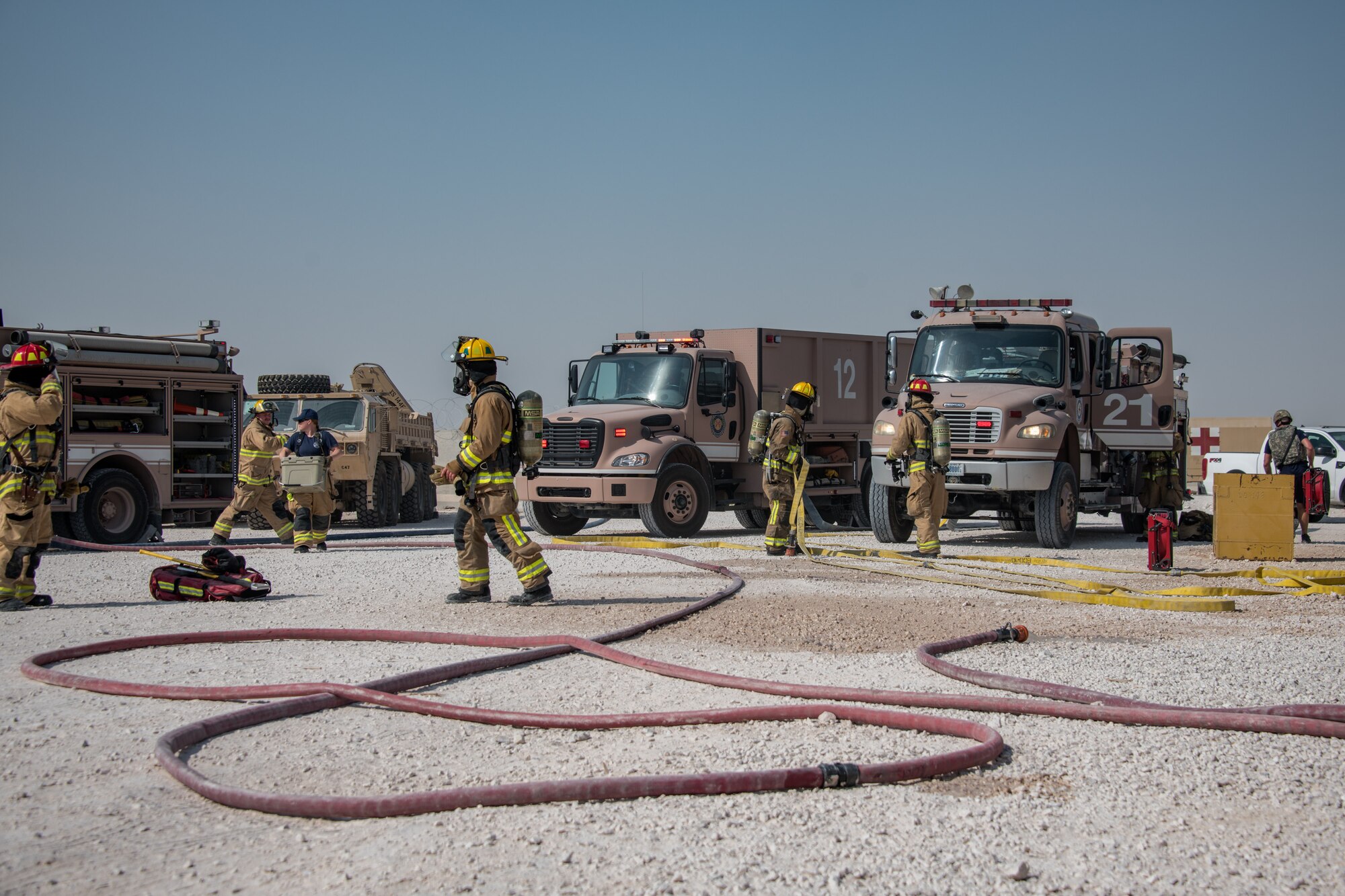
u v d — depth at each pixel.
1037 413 13.97
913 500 12.59
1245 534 13.11
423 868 3.59
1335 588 10.21
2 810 4.14
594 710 5.61
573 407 16.80
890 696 5.58
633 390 17.00
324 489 13.91
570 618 8.23
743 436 17.47
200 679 6.30
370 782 4.48
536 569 8.92
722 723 5.30
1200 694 5.95
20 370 8.95
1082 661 6.81
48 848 3.77
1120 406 15.76
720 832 3.90
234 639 7.38
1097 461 15.91
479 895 3.40
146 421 16.25
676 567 11.84
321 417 19.00
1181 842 3.88
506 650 7.11
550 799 4.14
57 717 5.45
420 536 17.00
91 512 15.20
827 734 5.13
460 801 4.08
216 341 17.06
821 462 18.20
